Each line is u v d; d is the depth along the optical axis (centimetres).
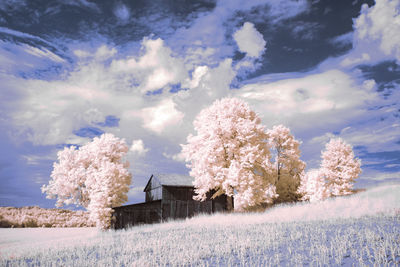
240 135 3381
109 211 3741
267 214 2756
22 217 4947
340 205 2698
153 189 4094
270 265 1029
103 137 4697
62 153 4753
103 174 3875
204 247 1352
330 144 4603
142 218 3872
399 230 1417
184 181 3912
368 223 1684
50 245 1909
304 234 1559
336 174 4381
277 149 4453
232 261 1113
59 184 4569
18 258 1454
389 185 3578
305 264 1038
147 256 1268
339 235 1411
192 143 3569
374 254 1074
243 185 3083
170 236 1811
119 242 1742
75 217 5509
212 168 3281
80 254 1375
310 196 3956
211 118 3616
